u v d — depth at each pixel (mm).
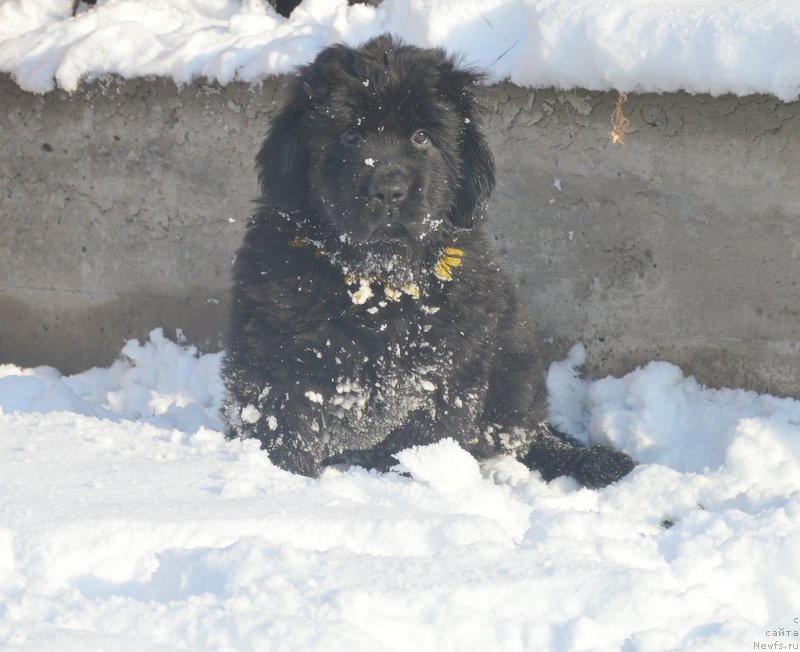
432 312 6910
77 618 3734
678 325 8164
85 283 10133
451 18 8375
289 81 7355
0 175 10203
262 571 4066
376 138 6859
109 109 9641
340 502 5043
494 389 7512
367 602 3828
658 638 3752
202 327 9742
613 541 4637
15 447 6086
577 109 8109
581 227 8336
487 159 7266
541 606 4016
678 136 7840
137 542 4441
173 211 9633
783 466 6891
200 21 10195
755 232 7781
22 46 10125
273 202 7070
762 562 4617
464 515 4820
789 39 7250
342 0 9758
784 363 7867
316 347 6742
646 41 7672
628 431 7934
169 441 6512
